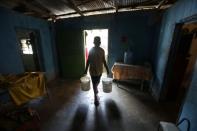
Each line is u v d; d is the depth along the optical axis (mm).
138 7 3240
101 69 2703
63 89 3764
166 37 2746
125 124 2227
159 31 3312
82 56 4543
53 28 4535
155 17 3365
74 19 4266
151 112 2551
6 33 2773
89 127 2176
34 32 3791
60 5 2885
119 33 3965
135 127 2152
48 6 2959
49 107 2805
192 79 1590
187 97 1651
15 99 2072
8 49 2836
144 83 3803
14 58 3004
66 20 4371
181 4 2125
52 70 4605
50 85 4098
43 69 4195
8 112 1897
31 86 2369
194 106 1424
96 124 2242
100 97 3197
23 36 4125
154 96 3172
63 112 2609
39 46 3963
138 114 2492
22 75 2479
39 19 3824
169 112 2547
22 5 2789
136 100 3031
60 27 4539
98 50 2568
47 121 2346
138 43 3883
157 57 3307
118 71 3604
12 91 2029
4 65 2744
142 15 3582
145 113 2521
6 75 2443
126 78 3566
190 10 1786
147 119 2346
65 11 3479
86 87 3357
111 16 3861
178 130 1504
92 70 2645
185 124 1542
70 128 2164
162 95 2865
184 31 2520
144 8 3400
